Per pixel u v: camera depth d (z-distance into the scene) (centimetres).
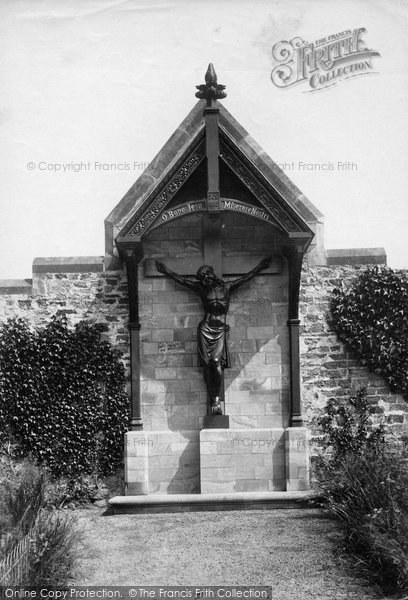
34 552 1041
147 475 1612
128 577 1115
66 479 1638
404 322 1700
